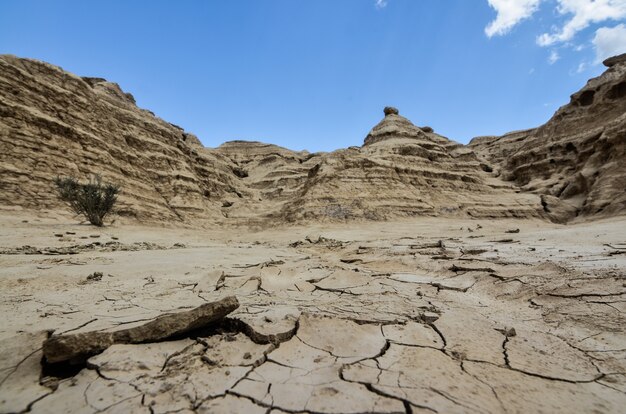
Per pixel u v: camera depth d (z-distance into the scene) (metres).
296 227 32.12
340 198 35.84
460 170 50.84
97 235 18.05
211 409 2.45
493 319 4.73
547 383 2.89
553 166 48.84
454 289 6.55
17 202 21.83
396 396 2.59
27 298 5.57
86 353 3.18
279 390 2.71
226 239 26.73
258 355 3.35
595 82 51.38
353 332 3.93
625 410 2.52
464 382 2.86
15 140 24.16
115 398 2.60
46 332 3.63
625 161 34.38
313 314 4.42
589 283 5.67
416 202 38.25
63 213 23.66
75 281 7.16
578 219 34.34
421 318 4.54
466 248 12.19
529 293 5.79
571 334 4.06
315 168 41.97
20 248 11.80
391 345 3.64
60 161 26.33
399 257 10.86
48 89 28.67
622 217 27.27
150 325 3.54
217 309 3.90
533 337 4.00
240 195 54.84
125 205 28.94
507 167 58.94
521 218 38.22
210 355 3.37
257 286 6.78
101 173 29.34
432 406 2.47
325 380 2.87
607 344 3.71
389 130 58.16
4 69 25.97
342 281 7.14
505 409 2.48
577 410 2.50
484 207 40.09
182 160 43.88
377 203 36.12
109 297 5.68
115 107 38.56
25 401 2.58
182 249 15.38
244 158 84.06
